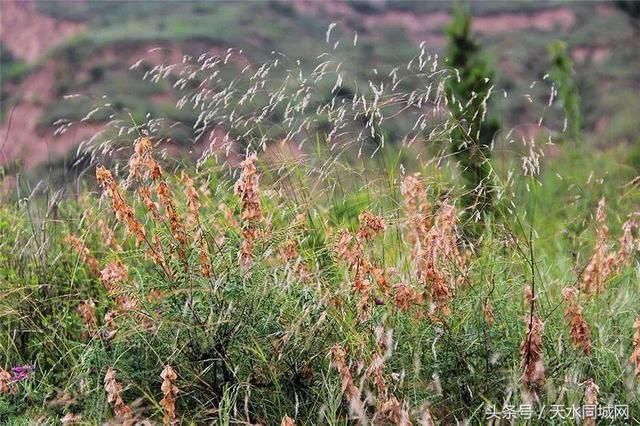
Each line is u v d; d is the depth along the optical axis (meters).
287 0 38.97
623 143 13.68
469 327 5.99
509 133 7.38
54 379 6.32
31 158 13.86
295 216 6.49
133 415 5.71
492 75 10.09
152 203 5.95
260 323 5.93
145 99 24.62
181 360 5.90
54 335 6.42
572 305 5.81
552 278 7.01
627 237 6.22
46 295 6.86
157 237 5.98
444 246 5.71
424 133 6.55
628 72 29.94
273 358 5.79
